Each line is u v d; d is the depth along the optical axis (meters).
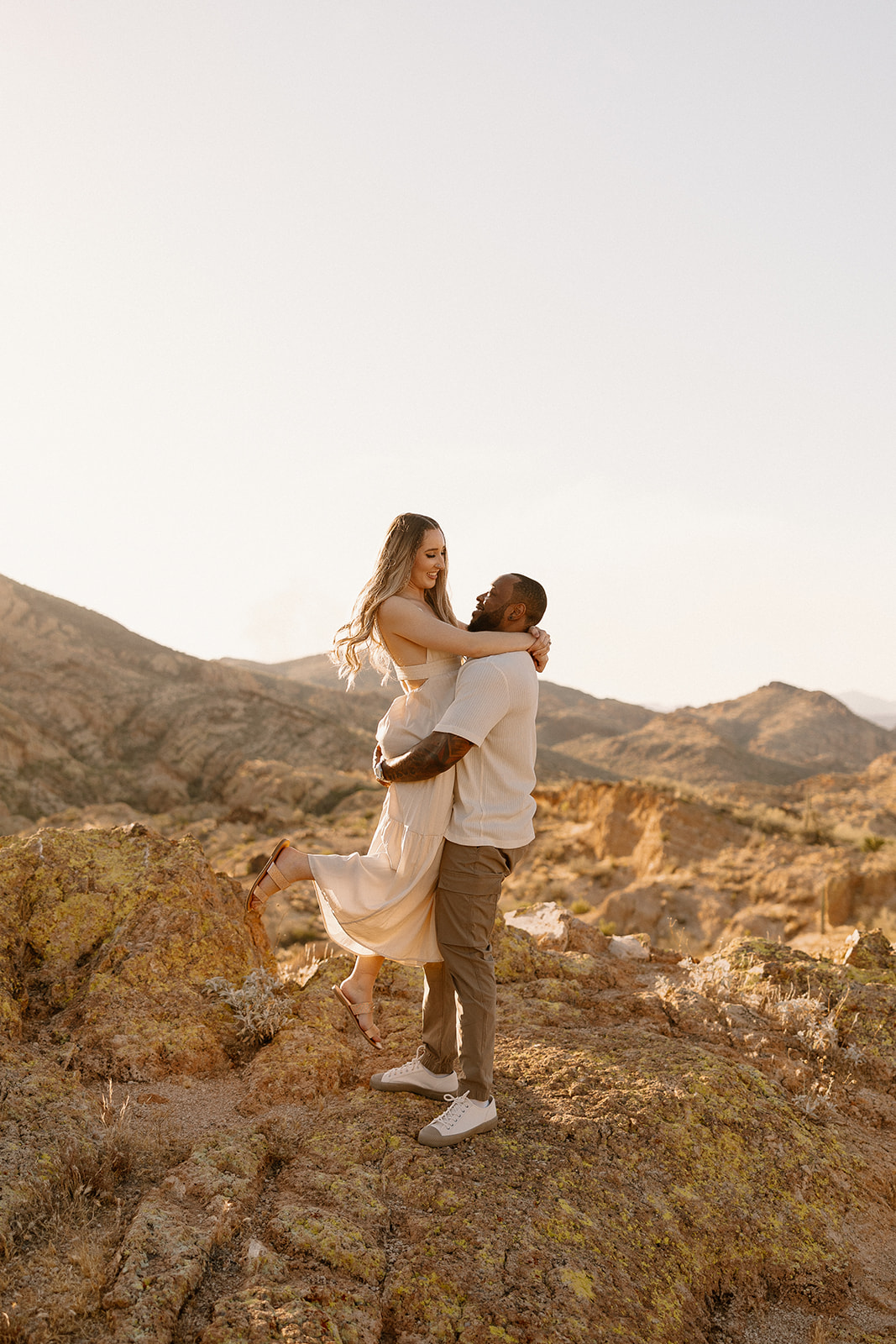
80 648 100.81
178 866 4.62
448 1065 3.45
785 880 26.94
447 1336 2.28
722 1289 2.79
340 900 3.07
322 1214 2.64
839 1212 3.18
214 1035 3.84
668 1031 4.43
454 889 3.06
